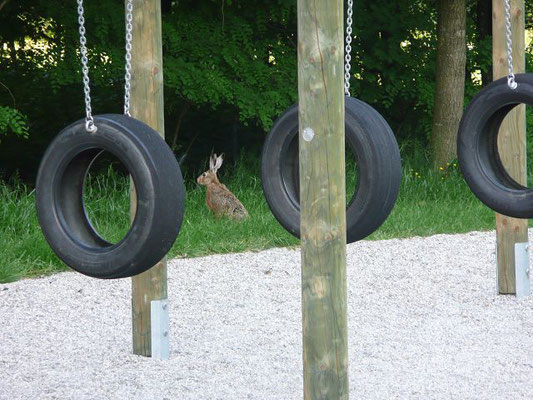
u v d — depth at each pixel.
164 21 23.09
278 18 24.22
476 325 12.37
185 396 9.45
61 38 21.89
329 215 7.74
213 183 19.56
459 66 25.34
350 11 9.09
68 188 8.56
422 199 23.06
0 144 25.55
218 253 17.17
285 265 16.20
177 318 12.88
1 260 15.14
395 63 26.58
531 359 10.69
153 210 7.98
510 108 10.60
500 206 10.50
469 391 9.52
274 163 9.55
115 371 10.41
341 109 7.73
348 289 14.61
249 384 9.86
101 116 8.31
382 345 11.35
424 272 15.82
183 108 25.25
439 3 25.47
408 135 27.36
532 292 14.43
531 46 29.53
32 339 11.73
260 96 23.25
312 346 7.87
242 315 13.02
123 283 14.84
